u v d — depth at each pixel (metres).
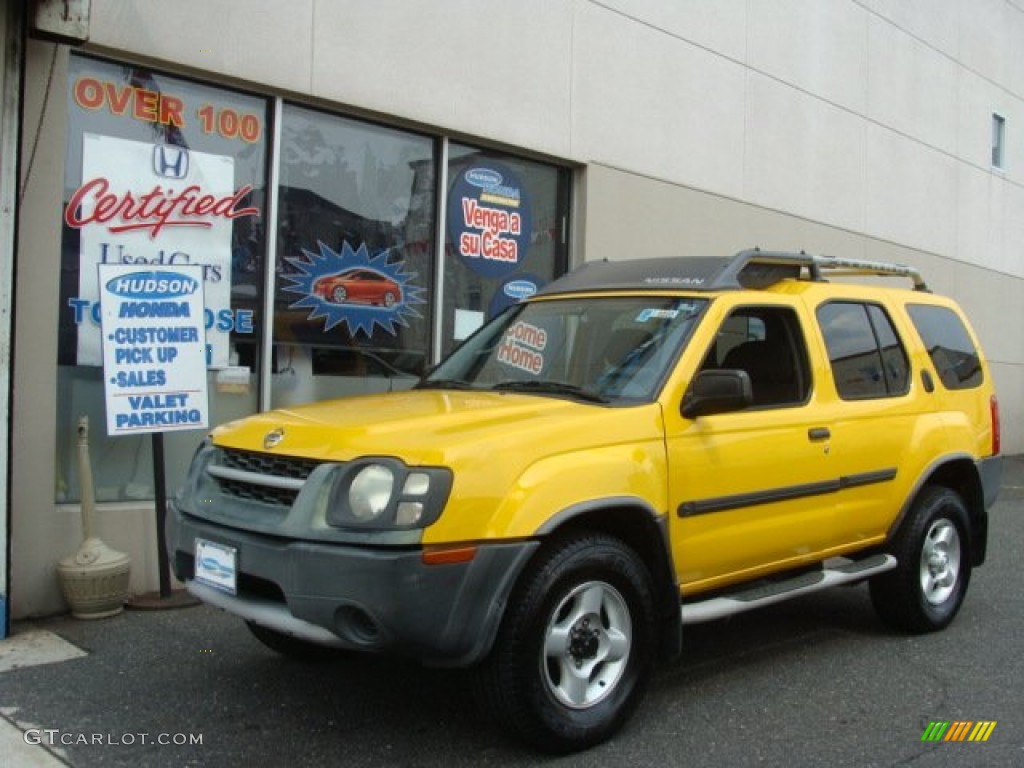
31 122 5.89
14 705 4.57
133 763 3.96
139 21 6.34
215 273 6.95
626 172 9.73
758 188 11.38
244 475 4.10
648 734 4.33
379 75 7.64
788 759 4.10
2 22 5.55
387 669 5.12
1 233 5.52
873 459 5.49
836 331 5.57
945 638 5.94
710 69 10.70
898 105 13.82
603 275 5.62
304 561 3.68
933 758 4.15
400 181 8.12
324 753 4.07
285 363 7.38
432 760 4.01
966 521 6.21
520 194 9.04
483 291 8.77
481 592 3.68
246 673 5.04
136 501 6.64
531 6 8.80
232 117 7.01
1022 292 17.03
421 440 3.81
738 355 5.06
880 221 13.48
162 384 6.12
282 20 7.05
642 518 4.27
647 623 4.29
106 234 6.43
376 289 7.96
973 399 6.41
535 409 4.25
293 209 7.39
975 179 15.62
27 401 5.93
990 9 15.96
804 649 5.67
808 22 12.14
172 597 6.33
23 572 5.93
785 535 4.98
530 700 3.84
